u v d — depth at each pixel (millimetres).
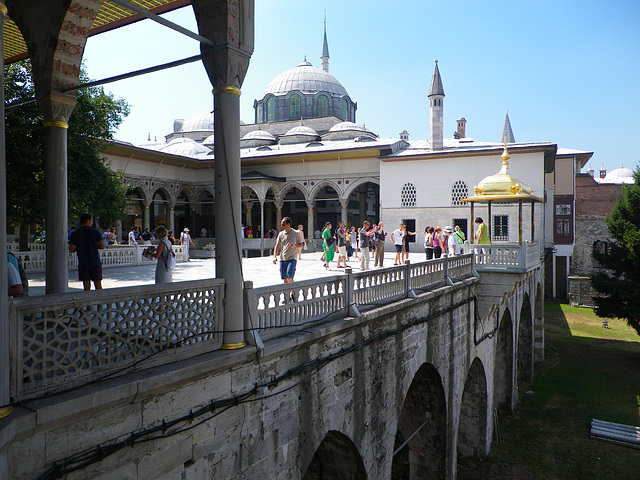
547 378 25359
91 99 17875
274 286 6789
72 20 7398
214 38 6168
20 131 15188
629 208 28797
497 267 16750
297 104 48219
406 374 10852
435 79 30422
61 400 4102
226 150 6129
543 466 16484
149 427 4988
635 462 16297
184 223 45031
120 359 4867
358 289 8977
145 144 51562
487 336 17781
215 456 5801
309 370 7367
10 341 3920
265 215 44281
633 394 22359
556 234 42812
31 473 3979
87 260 7875
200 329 5773
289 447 7070
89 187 17938
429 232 19125
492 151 27812
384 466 9953
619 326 35531
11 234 22312
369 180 33625
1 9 3865
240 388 6152
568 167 42125
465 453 17531
